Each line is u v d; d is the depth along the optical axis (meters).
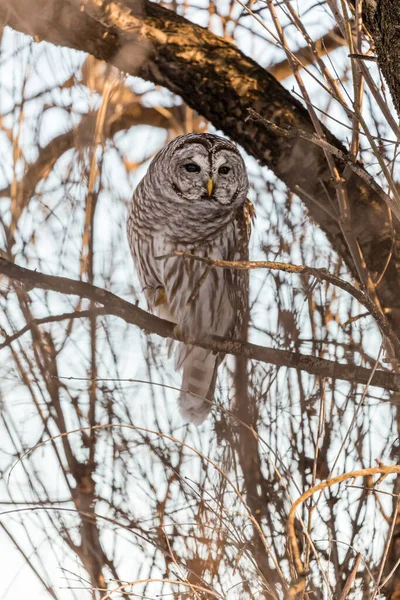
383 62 6.66
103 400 10.27
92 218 11.24
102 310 8.22
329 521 9.15
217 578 8.23
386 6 6.53
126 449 9.84
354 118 7.87
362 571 9.00
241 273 11.21
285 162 10.60
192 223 11.25
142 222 11.44
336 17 7.50
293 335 10.22
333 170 7.81
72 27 11.05
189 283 11.22
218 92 11.12
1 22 11.12
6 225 11.13
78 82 11.48
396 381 7.57
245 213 11.61
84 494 9.42
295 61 7.79
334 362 7.85
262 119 6.70
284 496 9.12
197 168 11.19
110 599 8.76
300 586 5.41
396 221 9.91
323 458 9.47
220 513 8.05
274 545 8.33
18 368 10.27
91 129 11.35
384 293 9.67
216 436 9.83
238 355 8.40
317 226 10.84
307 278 10.50
